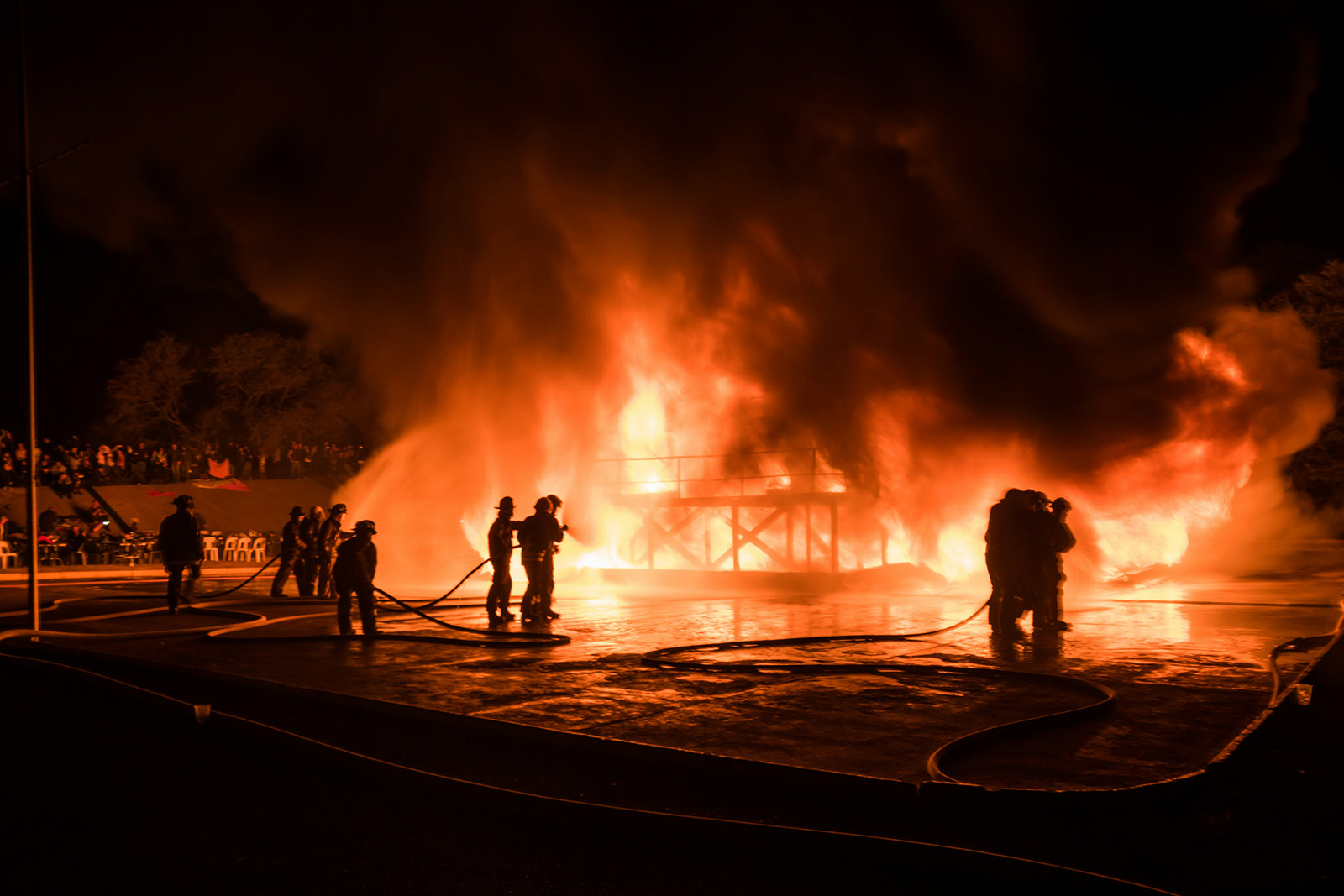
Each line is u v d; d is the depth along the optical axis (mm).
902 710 6660
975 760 5234
